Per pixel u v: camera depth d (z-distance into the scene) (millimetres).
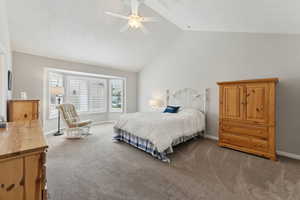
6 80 2885
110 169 2381
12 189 934
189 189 1889
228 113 3248
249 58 3451
